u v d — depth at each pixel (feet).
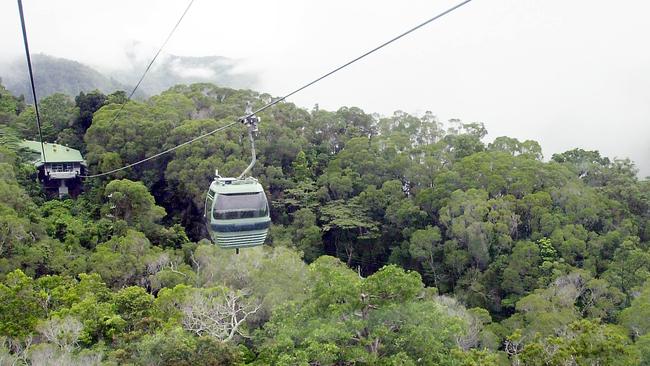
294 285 89.97
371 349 60.44
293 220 144.05
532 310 92.27
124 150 142.10
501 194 131.23
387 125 182.80
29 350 62.28
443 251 126.00
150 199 122.62
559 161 158.92
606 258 115.24
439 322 61.41
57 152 158.81
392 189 140.97
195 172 134.31
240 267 96.02
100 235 116.47
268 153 154.61
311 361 59.57
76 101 179.83
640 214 133.18
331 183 147.23
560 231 114.01
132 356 63.16
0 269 89.45
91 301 74.43
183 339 62.64
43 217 122.83
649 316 78.48
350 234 142.82
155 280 95.40
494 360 64.54
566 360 58.59
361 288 62.95
